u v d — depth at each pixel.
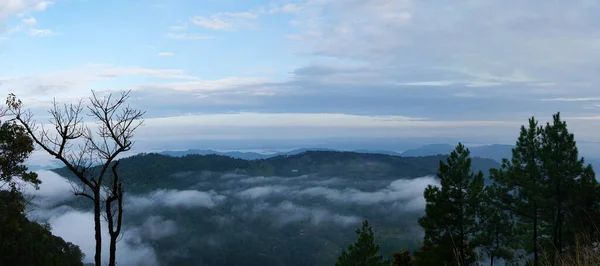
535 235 25.23
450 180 25.61
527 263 24.36
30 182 20.36
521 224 26.00
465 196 25.25
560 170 23.91
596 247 6.39
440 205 25.25
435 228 25.97
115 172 14.79
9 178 19.47
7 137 18.20
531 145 25.98
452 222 25.11
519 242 25.95
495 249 25.06
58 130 14.40
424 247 27.92
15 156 18.94
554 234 24.42
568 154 24.64
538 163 25.83
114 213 14.86
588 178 24.03
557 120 25.20
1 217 20.36
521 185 25.78
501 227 24.62
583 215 22.42
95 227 14.30
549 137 25.27
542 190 24.41
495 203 26.12
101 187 14.43
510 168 26.53
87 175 14.32
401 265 32.00
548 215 24.70
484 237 24.61
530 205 25.06
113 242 14.58
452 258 24.33
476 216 25.22
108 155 14.73
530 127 26.28
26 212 23.22
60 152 14.34
